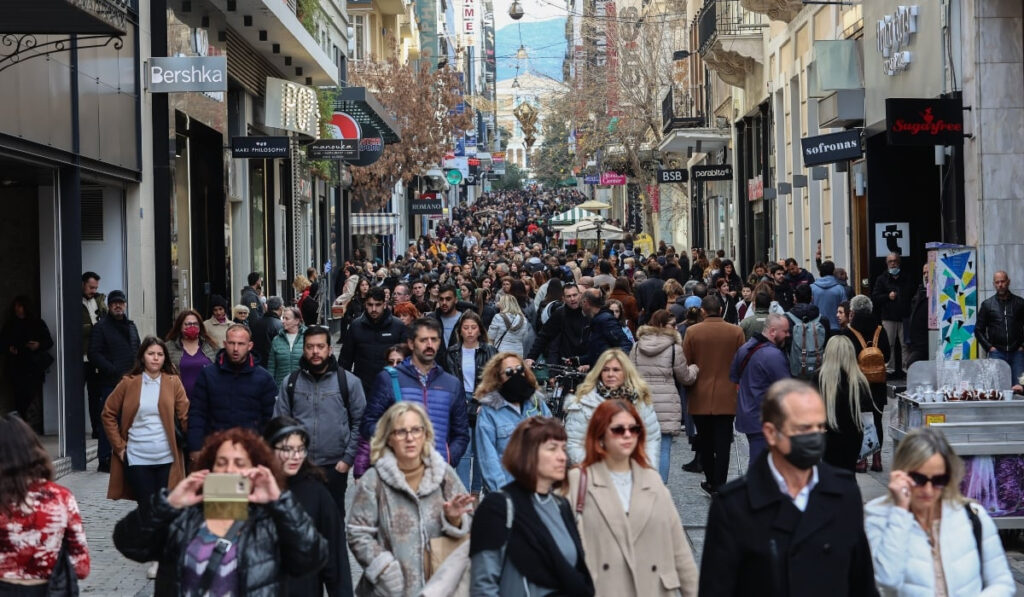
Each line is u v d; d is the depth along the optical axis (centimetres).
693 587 1504
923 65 4703
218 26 5416
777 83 8169
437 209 16625
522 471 1376
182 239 5119
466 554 1425
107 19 2764
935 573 1276
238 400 2389
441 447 2239
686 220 13538
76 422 3662
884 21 5106
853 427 2617
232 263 6525
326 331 2297
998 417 2464
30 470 1474
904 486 1277
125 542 1298
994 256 4194
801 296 3644
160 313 4472
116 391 2472
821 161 5388
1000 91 4206
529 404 2256
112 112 3981
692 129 10331
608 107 11975
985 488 2391
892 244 5388
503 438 2223
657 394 2903
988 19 4203
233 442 1336
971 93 4244
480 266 9738
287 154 5875
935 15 4553
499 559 1363
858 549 1189
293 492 1578
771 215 8731
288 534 1288
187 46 4834
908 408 2561
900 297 4969
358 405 2309
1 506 1454
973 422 2450
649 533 1483
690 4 12769
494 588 1362
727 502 1189
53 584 1486
